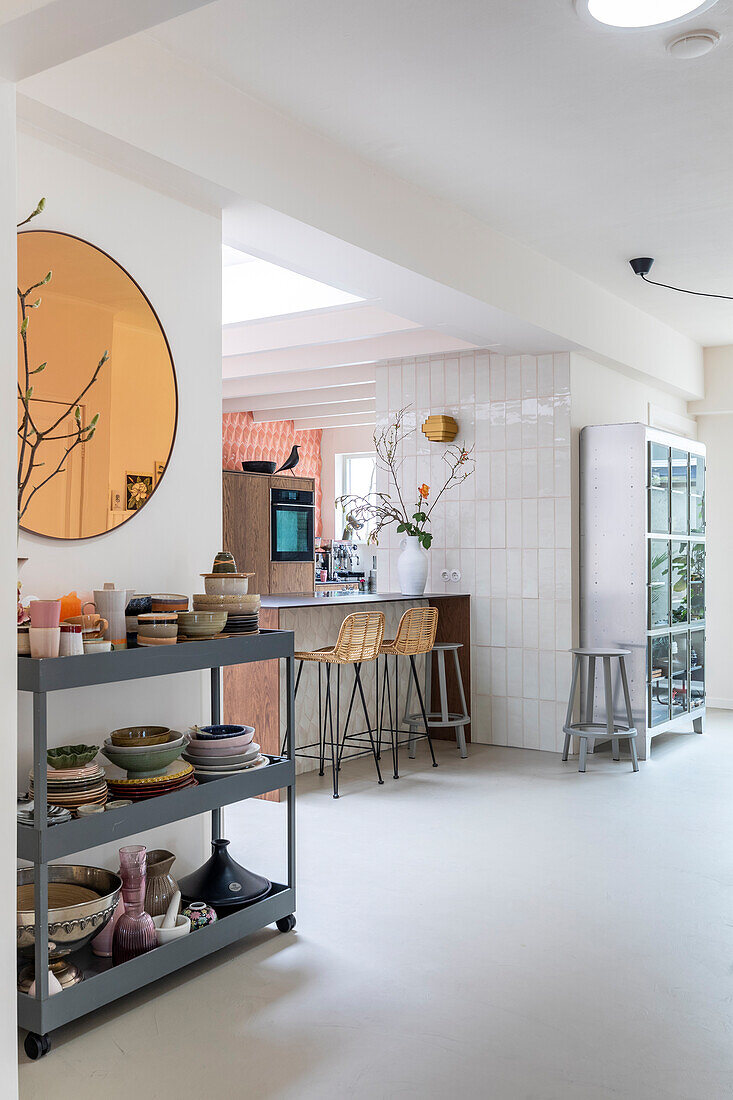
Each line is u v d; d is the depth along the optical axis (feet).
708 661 26.12
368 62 10.34
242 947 10.05
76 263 9.62
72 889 9.30
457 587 21.15
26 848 7.97
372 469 38.27
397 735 20.97
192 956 9.21
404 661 21.17
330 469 38.47
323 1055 7.88
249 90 10.93
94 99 9.13
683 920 10.80
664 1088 7.38
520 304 16.60
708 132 12.19
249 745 10.37
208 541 11.27
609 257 17.52
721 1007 8.74
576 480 19.83
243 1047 8.00
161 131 9.86
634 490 19.26
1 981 6.31
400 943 10.14
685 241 16.57
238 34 9.70
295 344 21.08
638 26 9.64
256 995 8.95
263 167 11.18
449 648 19.48
